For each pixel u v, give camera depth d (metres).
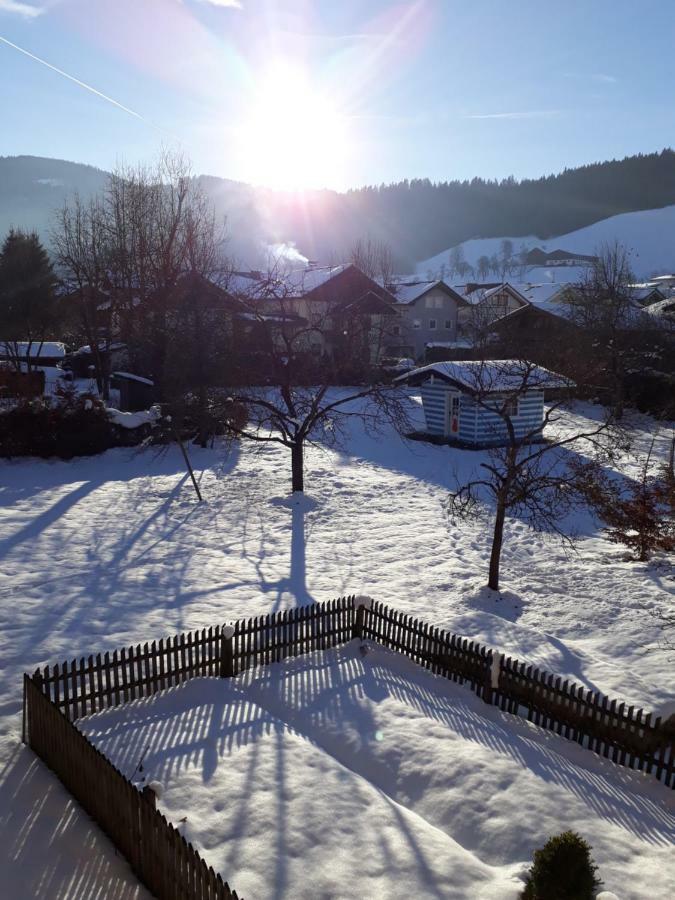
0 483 27.20
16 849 8.14
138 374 45.06
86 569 18.58
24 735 10.50
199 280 34.03
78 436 31.47
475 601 17.48
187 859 6.85
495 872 8.12
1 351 56.19
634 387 48.06
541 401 38.38
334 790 9.41
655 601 17.66
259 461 32.56
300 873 7.79
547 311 58.31
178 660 12.98
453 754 10.59
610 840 8.80
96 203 49.84
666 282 112.19
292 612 14.11
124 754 10.03
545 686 11.95
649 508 21.31
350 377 54.81
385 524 24.17
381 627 14.80
